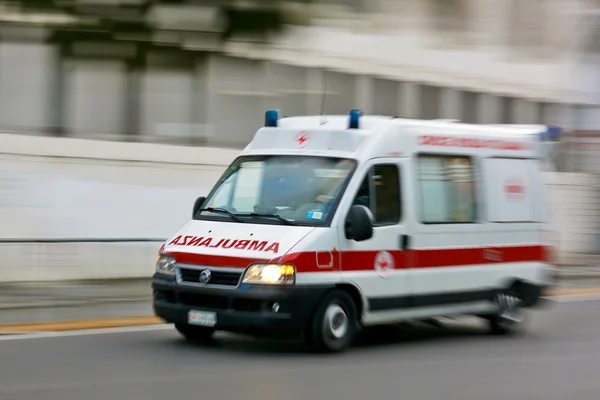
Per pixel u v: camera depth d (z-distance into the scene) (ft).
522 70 100.27
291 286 34.42
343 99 82.17
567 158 106.42
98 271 60.54
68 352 36.14
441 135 41.70
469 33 88.63
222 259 35.22
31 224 66.44
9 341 38.70
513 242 44.96
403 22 57.98
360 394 29.63
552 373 34.99
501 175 44.70
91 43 25.49
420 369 34.81
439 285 40.52
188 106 71.61
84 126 68.80
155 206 72.08
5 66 58.54
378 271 37.65
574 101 105.70
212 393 28.86
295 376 32.24
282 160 38.91
